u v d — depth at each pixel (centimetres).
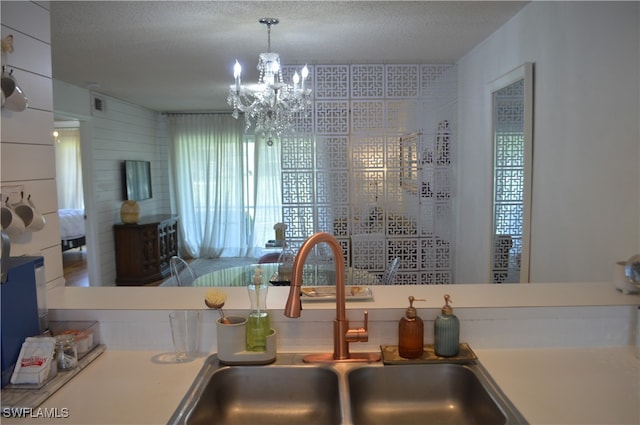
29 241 157
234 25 296
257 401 129
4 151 144
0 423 101
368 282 294
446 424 126
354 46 347
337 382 122
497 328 139
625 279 154
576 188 221
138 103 650
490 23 298
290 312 117
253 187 757
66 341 123
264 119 399
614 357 133
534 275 265
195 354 136
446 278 399
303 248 121
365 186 390
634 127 179
